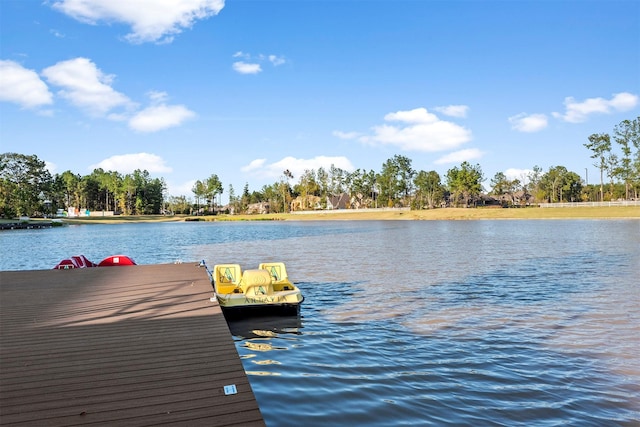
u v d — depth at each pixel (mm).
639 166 92562
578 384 7254
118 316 9234
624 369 7895
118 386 5469
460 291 15492
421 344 9500
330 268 22031
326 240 41000
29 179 100812
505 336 10016
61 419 4609
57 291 12164
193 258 28375
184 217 127438
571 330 10422
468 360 8453
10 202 89312
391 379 7504
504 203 132500
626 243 32094
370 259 25641
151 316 9219
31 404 4973
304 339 9969
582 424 5914
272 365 8242
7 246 39812
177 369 6059
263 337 10148
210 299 10891
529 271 19984
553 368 7980
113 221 111812
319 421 5961
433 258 25578
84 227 85625
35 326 8445
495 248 30594
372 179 131250
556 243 33219
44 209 104625
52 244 42000
